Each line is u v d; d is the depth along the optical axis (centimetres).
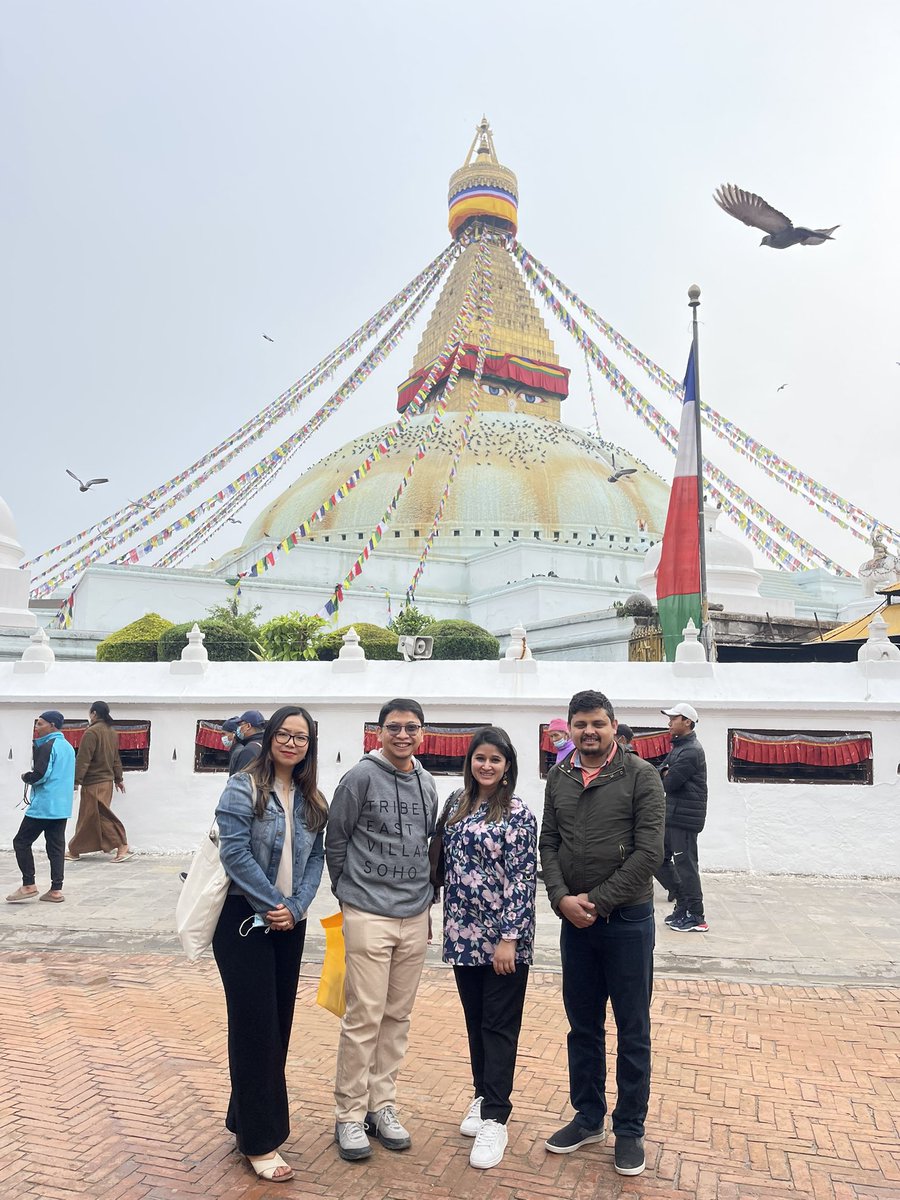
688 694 1298
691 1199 446
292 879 492
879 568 2750
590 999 498
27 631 2558
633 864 475
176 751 1373
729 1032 669
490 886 503
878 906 1062
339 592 2411
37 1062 596
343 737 1349
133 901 1041
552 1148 488
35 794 1044
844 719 1263
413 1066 602
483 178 6044
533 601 4019
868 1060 618
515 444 5300
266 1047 465
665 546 1812
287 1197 441
